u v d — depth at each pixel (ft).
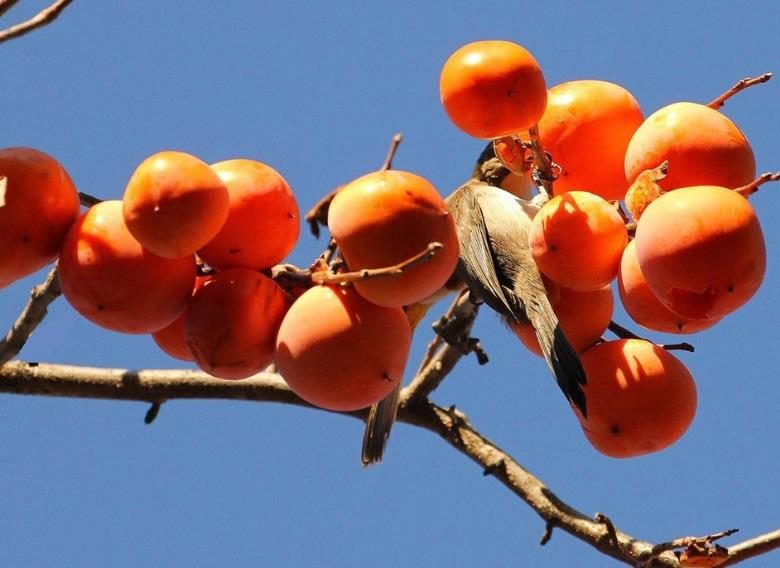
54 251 22.38
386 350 21.07
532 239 23.25
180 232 20.24
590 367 23.94
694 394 23.95
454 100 23.00
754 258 20.84
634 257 22.36
